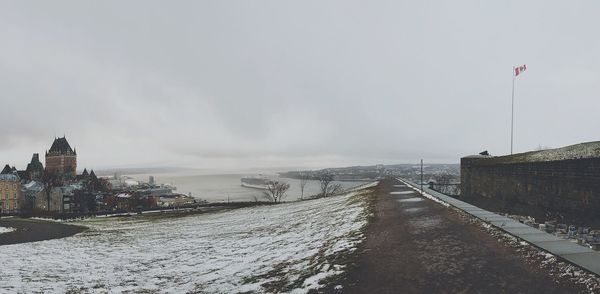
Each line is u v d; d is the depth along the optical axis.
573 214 22.06
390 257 12.02
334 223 20.69
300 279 11.16
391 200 27.80
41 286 13.73
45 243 28.31
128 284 13.42
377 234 15.64
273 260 14.27
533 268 9.96
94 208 100.31
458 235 14.24
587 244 14.76
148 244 23.89
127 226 41.31
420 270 10.53
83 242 27.81
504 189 32.25
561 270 9.60
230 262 15.12
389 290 9.34
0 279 15.05
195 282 12.72
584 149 21.92
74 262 18.66
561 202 23.34
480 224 15.91
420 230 15.70
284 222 25.91
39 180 131.50
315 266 12.25
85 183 129.00
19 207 116.44
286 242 17.75
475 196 40.03
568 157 22.69
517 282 9.11
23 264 18.42
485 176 37.16
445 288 9.12
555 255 10.53
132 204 108.38
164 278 13.85
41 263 18.59
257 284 11.41
